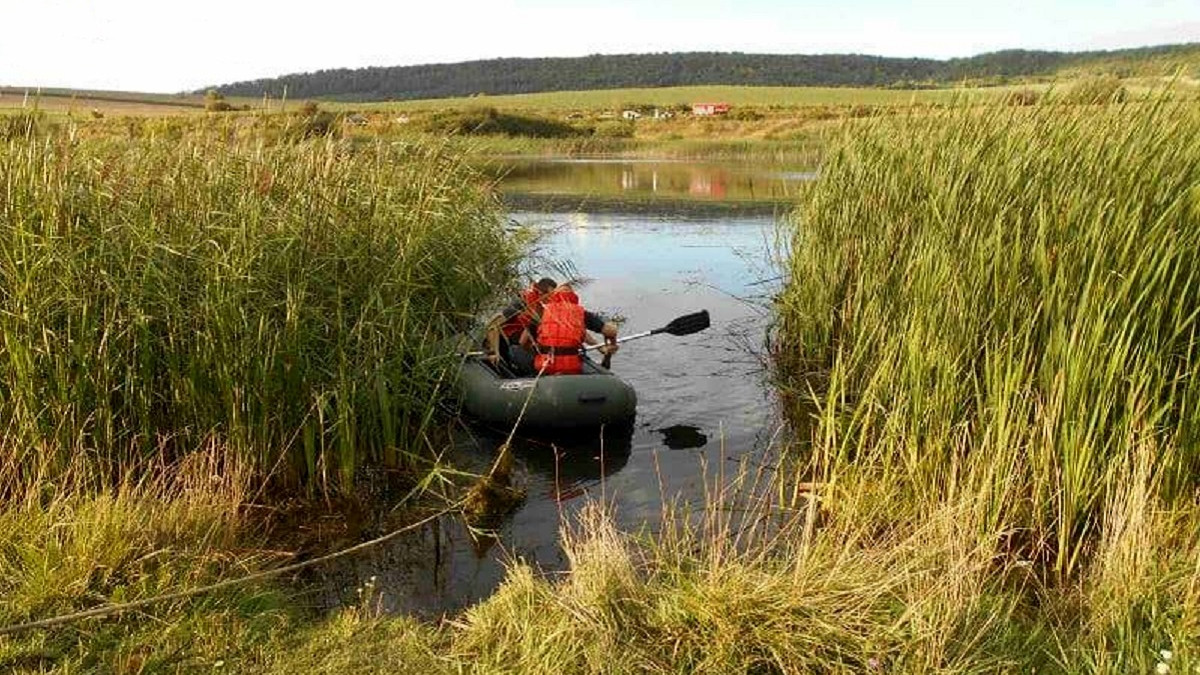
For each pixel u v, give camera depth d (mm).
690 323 9305
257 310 6180
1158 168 5621
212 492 5648
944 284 6012
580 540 5828
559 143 44094
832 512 5641
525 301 8984
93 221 5922
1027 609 4684
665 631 4152
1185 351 5426
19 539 4895
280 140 7355
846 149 9703
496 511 6316
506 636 4383
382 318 6809
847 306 8172
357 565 5535
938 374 5676
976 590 4426
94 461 5766
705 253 16531
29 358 5473
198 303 6039
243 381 6078
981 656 4012
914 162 8227
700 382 9250
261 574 4707
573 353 8172
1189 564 4449
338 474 6535
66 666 4074
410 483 6711
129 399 5867
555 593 4531
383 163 8297
